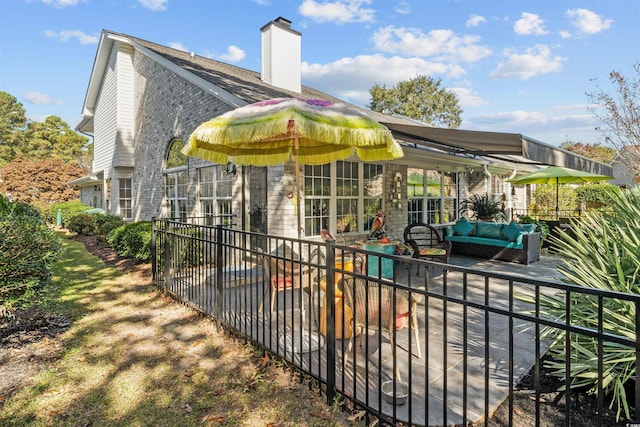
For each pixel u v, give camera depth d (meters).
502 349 4.05
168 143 12.05
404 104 38.34
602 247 3.58
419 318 5.07
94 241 14.23
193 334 4.64
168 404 3.14
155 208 12.95
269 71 12.93
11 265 4.17
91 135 21.81
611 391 2.98
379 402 2.69
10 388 3.37
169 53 13.16
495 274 2.07
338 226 9.02
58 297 5.93
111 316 5.30
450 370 3.58
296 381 3.46
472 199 13.94
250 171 9.06
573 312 3.12
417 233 10.93
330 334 3.05
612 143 13.27
